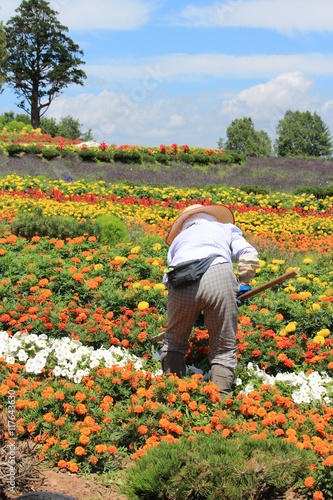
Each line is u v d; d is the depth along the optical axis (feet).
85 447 12.96
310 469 11.45
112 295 22.06
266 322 20.35
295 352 18.15
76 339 18.61
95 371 15.49
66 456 12.92
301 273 27.61
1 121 161.58
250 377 16.75
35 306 20.98
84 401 14.20
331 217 56.49
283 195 63.36
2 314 20.58
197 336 18.44
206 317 15.76
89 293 22.94
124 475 12.49
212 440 11.68
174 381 14.87
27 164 85.81
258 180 85.87
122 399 14.87
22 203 46.26
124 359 16.83
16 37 211.61
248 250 16.51
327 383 16.39
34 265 25.25
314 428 13.64
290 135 252.62
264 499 11.21
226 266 15.58
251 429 13.29
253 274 16.58
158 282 24.72
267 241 39.93
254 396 14.88
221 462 10.77
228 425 13.48
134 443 13.32
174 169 96.78
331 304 22.53
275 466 10.91
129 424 13.47
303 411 15.03
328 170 105.29
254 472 10.72
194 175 90.74
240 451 11.26
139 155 98.48
